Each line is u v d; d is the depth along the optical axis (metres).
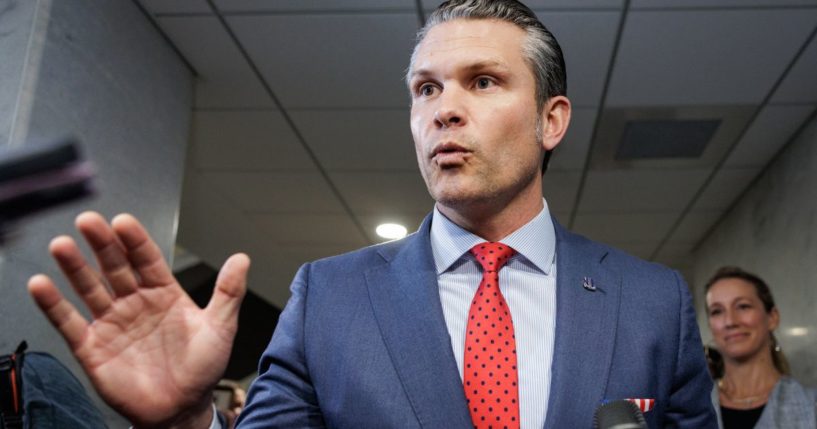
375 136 3.59
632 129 3.51
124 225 0.70
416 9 2.65
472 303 1.01
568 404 0.91
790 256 3.62
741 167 3.91
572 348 0.95
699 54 2.90
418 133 1.09
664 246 5.12
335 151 3.76
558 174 3.99
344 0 2.61
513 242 1.07
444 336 0.97
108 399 0.71
